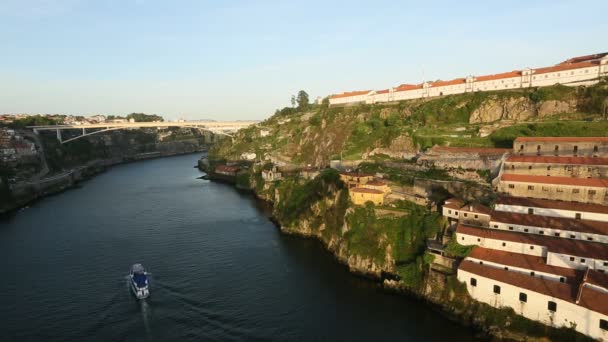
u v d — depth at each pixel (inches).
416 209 3078.2
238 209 5000.0
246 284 2760.8
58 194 6058.1
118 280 2805.1
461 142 3944.4
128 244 3565.5
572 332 1855.3
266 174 5861.2
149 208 5014.8
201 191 6274.6
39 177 6565.0
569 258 2103.8
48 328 2203.5
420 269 2571.4
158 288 2682.1
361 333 2171.5
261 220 4473.4
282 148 6939.0
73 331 2177.7
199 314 2363.4
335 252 3275.1
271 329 2213.3
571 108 4008.4
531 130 3659.0
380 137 4768.7
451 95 5113.2
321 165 5403.5
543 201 2623.0
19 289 2659.9
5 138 6870.1
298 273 2952.8
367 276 2871.6
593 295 1854.1
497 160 3174.2
